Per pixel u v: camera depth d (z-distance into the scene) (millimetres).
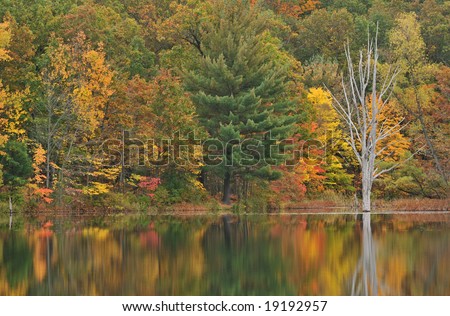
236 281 22188
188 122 57250
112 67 58469
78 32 56312
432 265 24859
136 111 56875
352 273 23484
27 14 58469
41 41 58188
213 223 43688
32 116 54906
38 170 51656
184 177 59250
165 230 38000
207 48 63781
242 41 59125
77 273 23516
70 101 52844
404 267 24531
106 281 22172
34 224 41875
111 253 28156
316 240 32531
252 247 29969
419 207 60125
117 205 54719
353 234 35250
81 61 53281
